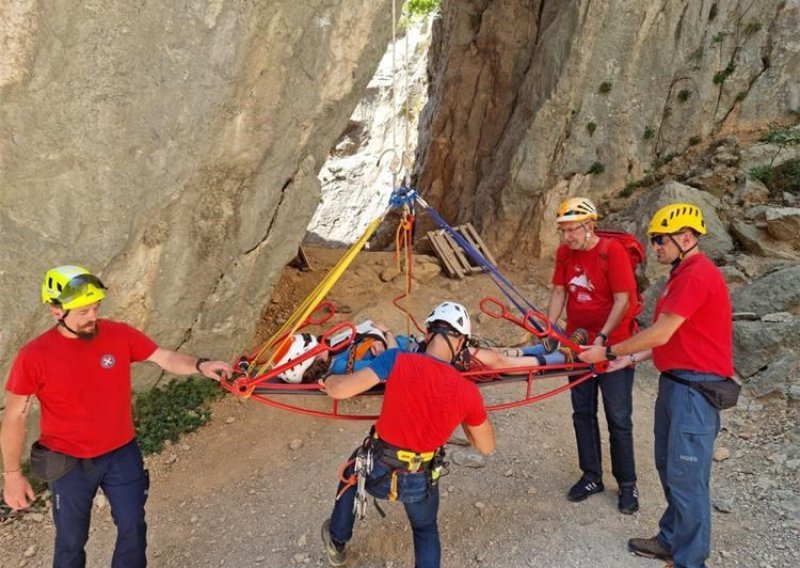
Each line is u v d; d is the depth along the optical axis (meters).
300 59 4.84
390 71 17.88
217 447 4.98
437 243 8.21
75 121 3.82
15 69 3.48
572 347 3.59
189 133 4.38
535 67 8.58
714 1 8.23
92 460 3.00
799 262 6.38
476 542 3.89
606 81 8.18
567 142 8.27
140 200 4.31
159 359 3.25
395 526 4.03
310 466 4.71
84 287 2.78
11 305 3.92
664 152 8.62
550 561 3.70
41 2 3.44
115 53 3.84
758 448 4.62
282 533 4.04
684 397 3.26
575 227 3.79
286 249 5.74
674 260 3.33
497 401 5.61
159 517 4.25
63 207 3.96
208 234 4.96
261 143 4.89
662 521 3.65
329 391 3.07
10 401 2.83
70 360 2.88
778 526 3.83
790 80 8.27
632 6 7.91
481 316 6.95
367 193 18.14
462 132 10.41
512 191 8.41
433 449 2.98
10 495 2.92
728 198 7.53
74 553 3.12
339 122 5.67
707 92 8.44
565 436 5.05
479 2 10.06
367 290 7.55
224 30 4.18
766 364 5.34
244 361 3.33
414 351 3.28
